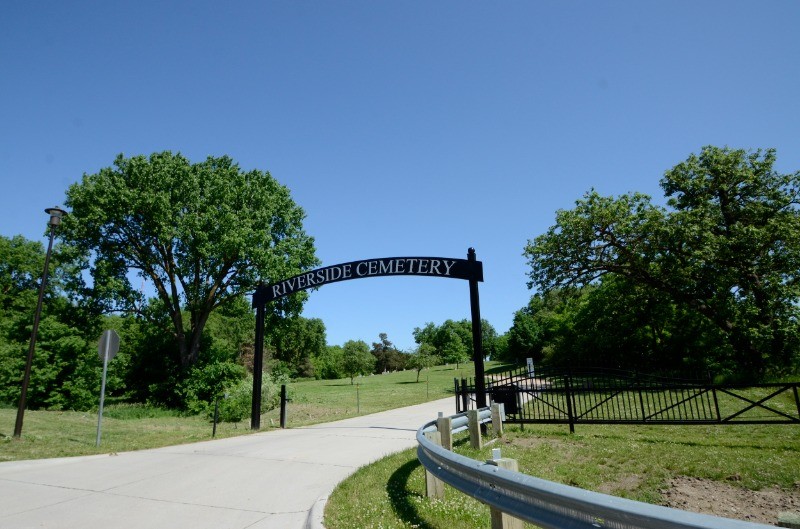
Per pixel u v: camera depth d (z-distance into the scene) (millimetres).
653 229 24344
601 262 26562
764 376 22500
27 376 11781
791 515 3381
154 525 4988
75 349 22234
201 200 26344
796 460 8266
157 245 26516
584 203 26438
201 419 20266
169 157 26688
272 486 6531
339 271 13625
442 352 88500
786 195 25344
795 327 22047
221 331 57562
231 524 5000
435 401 22766
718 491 6801
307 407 23578
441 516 4965
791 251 22891
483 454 8609
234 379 24125
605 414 15445
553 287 27812
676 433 11281
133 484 6742
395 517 4906
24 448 9805
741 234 23094
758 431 11445
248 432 12977
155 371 26812
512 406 11781
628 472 7750
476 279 11789
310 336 83188
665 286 25516
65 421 16172
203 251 24844
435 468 5000
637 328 32188
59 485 6723
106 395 27297
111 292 25359
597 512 2502
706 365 28344
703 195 26797
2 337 23375
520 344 66438
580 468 7879
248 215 26719
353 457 8500
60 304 25781
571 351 37344
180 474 7340
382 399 27438
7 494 6270
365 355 58062
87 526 4977
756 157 26094
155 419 19891
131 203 24141
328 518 4891
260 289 14703
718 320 24688
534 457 8516
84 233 24969
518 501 3305
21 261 42312
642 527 2238
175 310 26859
